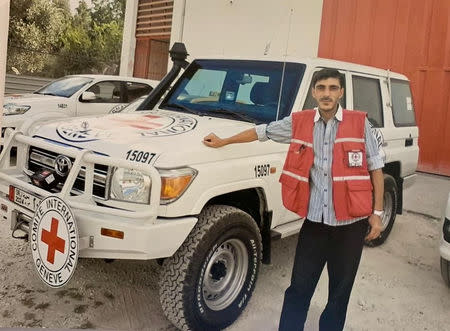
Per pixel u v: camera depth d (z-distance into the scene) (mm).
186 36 13344
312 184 2963
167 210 3027
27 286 3904
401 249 5547
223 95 4523
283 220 4039
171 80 4887
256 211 3861
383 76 5508
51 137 3547
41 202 3066
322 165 2902
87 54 23234
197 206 3145
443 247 4047
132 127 3693
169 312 3188
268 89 4320
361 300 4148
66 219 2918
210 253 3230
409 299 4262
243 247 3512
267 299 4012
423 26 8953
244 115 4234
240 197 3789
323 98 2816
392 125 5516
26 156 3662
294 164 2969
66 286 3969
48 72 21625
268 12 11281
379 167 2945
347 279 3025
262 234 3854
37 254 3068
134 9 15422
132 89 9812
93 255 3000
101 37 24188
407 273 4844
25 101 8250
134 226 2879
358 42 9805
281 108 4133
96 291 3938
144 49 15391
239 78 4531
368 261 5086
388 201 5555
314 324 3703
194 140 3402
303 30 10625
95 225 2941
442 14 8711
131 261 4543
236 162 3471
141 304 3801
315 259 3062
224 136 3588
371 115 5219
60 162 3312
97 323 3479
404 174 5801
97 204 3146
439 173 8898
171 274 3141
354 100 4926
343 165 2850
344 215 2867
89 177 3131
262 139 3242
